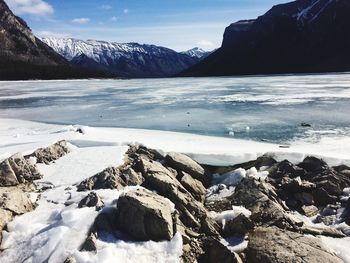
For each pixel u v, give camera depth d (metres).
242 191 12.30
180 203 11.28
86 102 43.50
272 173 13.86
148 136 20.61
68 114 33.19
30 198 11.77
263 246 9.55
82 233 9.59
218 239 10.16
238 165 15.07
